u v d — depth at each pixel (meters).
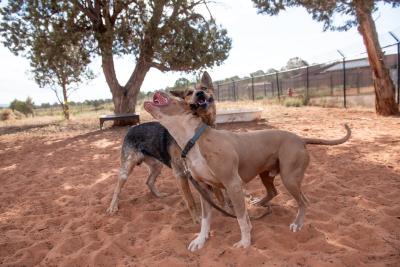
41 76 10.88
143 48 7.41
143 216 2.39
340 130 5.09
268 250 1.79
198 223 2.25
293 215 2.25
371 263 1.63
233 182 1.80
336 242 1.84
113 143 5.60
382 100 6.52
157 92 1.82
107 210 2.59
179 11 7.34
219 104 12.24
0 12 7.21
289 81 17.36
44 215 2.62
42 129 8.65
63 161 4.55
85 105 28.23
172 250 1.91
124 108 7.92
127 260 1.85
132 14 7.14
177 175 2.28
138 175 3.55
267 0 6.47
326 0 6.17
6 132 8.76
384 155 3.49
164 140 2.35
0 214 2.73
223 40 7.82
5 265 1.89
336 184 2.71
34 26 7.28
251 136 1.96
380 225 2.01
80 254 1.92
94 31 7.29
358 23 6.53
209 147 1.77
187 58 7.40
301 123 6.12
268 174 2.28
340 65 16.44
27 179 3.77
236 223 2.19
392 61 8.72
